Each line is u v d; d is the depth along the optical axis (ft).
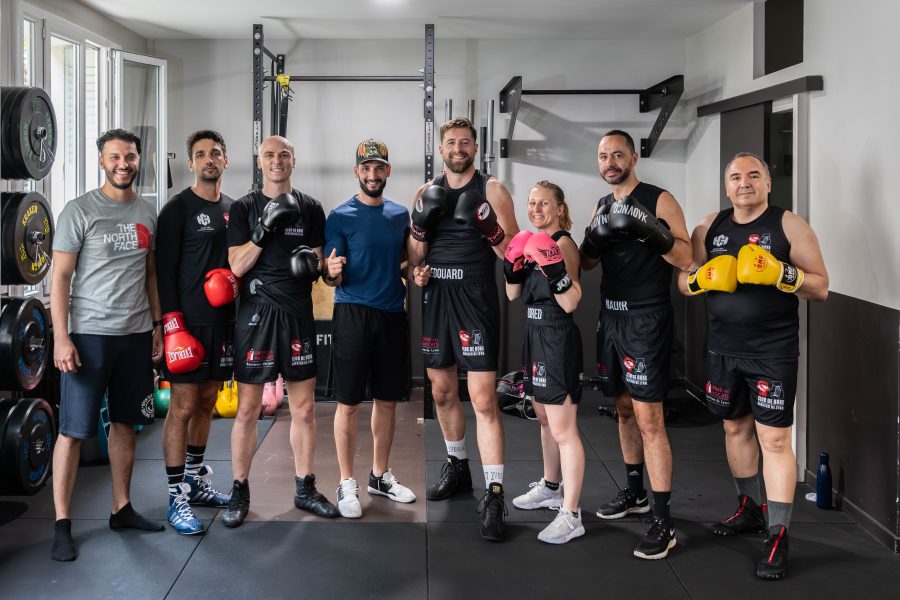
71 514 12.71
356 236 12.51
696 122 20.94
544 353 11.68
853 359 12.66
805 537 11.97
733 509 13.08
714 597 10.12
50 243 13.03
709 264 11.00
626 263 11.55
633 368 11.53
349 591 10.25
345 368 12.65
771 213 11.23
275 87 20.42
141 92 20.11
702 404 19.86
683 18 18.92
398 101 21.66
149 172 20.17
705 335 20.29
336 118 21.66
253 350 12.13
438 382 13.19
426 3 17.43
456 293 12.39
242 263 11.95
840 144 13.21
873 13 12.12
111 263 11.51
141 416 11.96
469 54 21.53
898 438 11.32
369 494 13.75
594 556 11.33
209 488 13.30
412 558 11.24
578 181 21.88
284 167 12.05
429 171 19.19
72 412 11.39
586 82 21.65
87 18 17.76
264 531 12.14
